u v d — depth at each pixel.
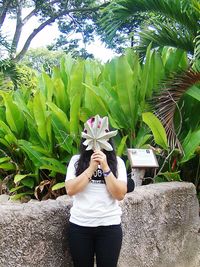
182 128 5.25
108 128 2.65
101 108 4.71
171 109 4.78
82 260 2.63
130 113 4.84
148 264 3.74
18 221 2.55
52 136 4.82
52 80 5.37
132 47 6.47
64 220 2.88
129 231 3.49
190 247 4.44
